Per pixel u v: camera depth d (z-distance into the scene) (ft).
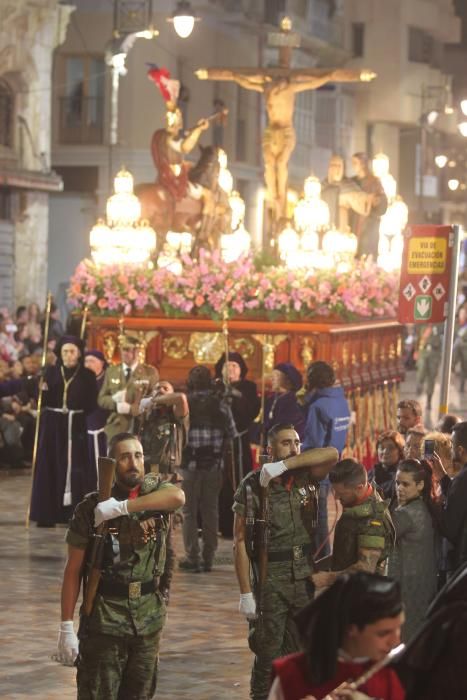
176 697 45.93
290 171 259.60
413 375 200.03
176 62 213.66
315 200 96.43
